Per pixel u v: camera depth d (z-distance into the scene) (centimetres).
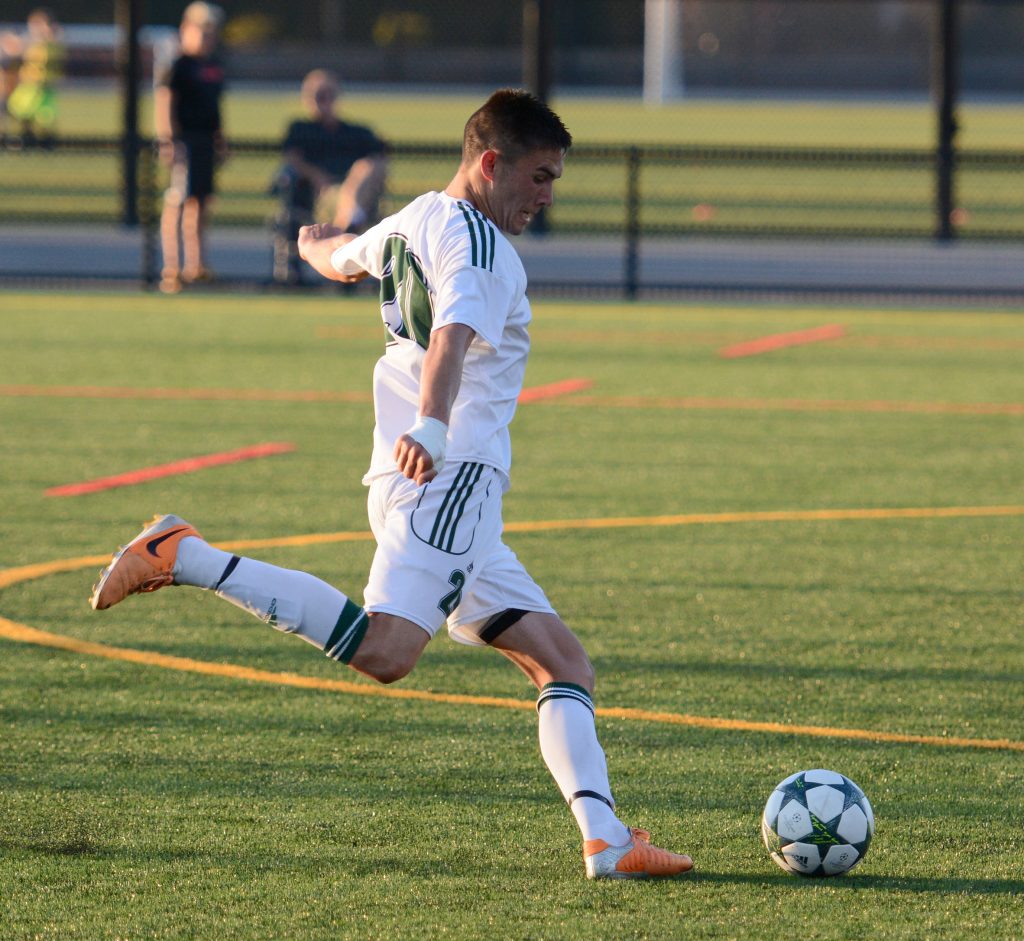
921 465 3394
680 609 2320
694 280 6581
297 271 6203
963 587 2455
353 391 4203
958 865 1435
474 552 1362
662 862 1388
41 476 3175
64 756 1705
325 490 3084
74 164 10550
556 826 1520
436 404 1272
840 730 1814
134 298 5981
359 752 1727
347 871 1409
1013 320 5778
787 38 19362
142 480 3150
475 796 1600
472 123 1376
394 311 1387
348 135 6044
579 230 6888
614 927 1292
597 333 5341
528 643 1412
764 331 5450
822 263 7100
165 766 1678
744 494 3108
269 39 18412
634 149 6091
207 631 2186
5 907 1329
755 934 1282
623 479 3231
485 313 1315
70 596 2344
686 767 1692
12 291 6088
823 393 4278
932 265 7075
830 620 2270
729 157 6081
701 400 4156
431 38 18525
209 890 1365
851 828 1389
